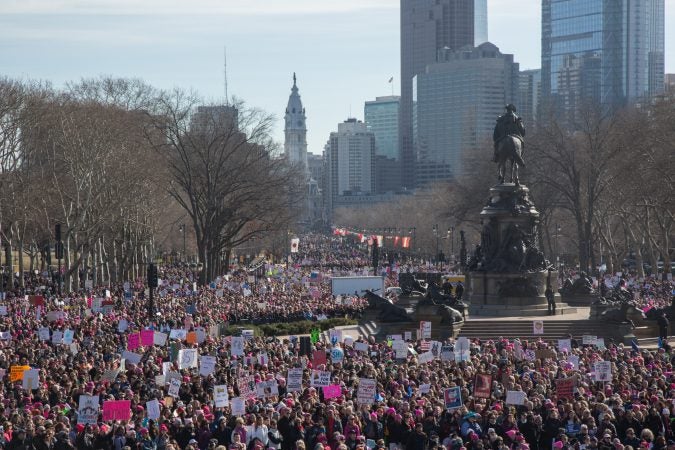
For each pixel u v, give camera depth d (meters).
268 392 120.56
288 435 100.25
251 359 149.12
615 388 121.19
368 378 114.50
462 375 132.00
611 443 91.75
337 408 106.75
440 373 130.88
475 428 101.38
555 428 102.75
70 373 127.69
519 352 158.62
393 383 121.88
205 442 99.00
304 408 107.44
